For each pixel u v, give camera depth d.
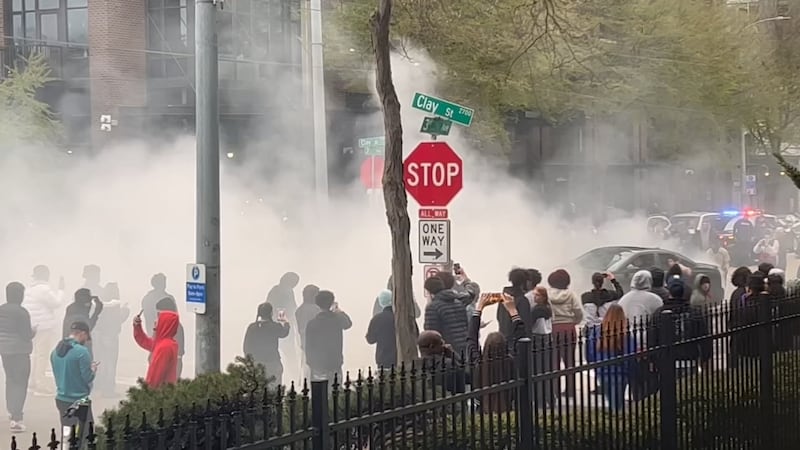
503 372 5.77
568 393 6.34
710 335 7.89
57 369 10.22
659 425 7.32
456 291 12.12
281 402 4.37
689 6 26.23
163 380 9.78
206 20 9.27
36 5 33.38
